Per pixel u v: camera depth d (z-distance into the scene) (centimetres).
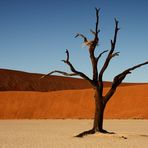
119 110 6272
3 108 7206
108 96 2353
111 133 2373
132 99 6481
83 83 13888
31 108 7094
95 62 2334
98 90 2353
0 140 2109
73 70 2317
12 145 1819
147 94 6506
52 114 6812
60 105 7025
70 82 13688
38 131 3022
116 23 2308
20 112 7019
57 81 13462
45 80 13238
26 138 2250
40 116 6812
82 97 7106
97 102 2358
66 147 1709
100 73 2356
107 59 2331
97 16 2281
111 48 2314
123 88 6919
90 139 2116
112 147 1711
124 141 1998
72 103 7000
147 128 3406
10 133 2759
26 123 4728
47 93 7525
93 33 2286
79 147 1709
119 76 2331
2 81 12250
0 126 3928
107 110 6356
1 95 7638
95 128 2359
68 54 2292
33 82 12875
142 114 5947
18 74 13050
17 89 12094
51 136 2417
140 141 2005
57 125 4125
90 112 6594
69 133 2762
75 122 4950
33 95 7500
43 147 1717
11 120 6012
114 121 5006
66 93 7356
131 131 2988
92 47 2300
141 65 2309
